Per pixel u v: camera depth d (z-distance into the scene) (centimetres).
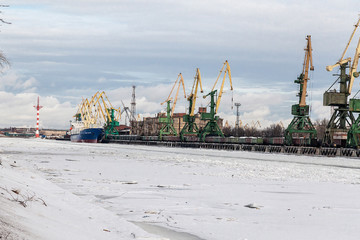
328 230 1672
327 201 2495
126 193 2655
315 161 8031
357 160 8338
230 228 1691
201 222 1803
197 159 7781
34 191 1759
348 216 1986
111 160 6806
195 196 2602
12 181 1750
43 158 6869
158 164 6047
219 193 2773
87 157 7650
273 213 2050
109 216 1672
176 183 3381
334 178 4334
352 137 10044
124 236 1340
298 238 1530
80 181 3266
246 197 2606
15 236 845
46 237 967
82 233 1209
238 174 4547
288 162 7556
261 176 4353
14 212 1102
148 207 2150
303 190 3066
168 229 1656
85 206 1822
